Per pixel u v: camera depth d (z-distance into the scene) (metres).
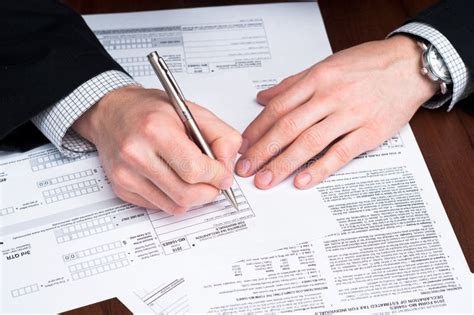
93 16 0.79
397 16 0.81
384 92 0.67
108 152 0.58
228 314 0.53
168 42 0.76
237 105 0.69
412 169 0.65
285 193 0.61
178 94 0.55
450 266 0.56
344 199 0.61
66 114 0.61
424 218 0.60
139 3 0.81
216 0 0.82
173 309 0.53
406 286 0.55
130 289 0.54
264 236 0.58
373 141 0.65
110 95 0.61
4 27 0.66
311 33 0.78
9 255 0.56
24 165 0.64
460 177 0.64
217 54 0.75
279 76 0.73
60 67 0.63
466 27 0.69
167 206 0.58
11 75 0.63
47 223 0.59
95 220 0.59
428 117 0.71
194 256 0.56
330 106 0.64
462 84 0.69
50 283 0.55
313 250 0.57
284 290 0.54
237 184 0.62
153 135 0.53
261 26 0.79
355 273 0.56
